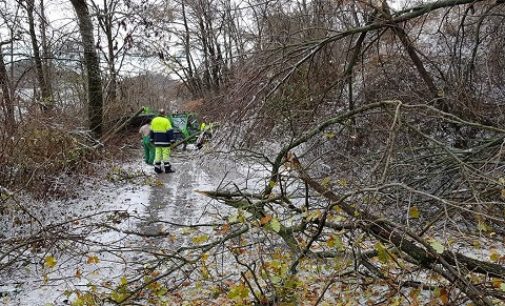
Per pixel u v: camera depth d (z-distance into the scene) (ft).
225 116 23.29
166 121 43.32
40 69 42.88
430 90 25.46
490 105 24.57
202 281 15.96
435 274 13.24
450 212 15.99
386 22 24.77
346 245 14.58
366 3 24.39
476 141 21.93
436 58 28.73
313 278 15.25
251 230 16.29
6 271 19.29
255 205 13.61
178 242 21.99
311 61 25.80
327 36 26.81
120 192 34.30
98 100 43.98
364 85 27.35
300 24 29.25
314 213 12.03
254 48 26.94
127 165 46.32
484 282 12.14
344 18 29.07
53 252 20.70
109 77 53.57
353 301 14.29
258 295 13.93
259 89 24.64
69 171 31.89
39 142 27.63
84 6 44.32
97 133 43.62
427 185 20.22
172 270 13.94
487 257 16.46
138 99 66.74
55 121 30.45
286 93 25.93
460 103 22.82
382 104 14.05
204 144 22.45
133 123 60.44
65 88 50.47
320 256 14.21
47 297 17.39
